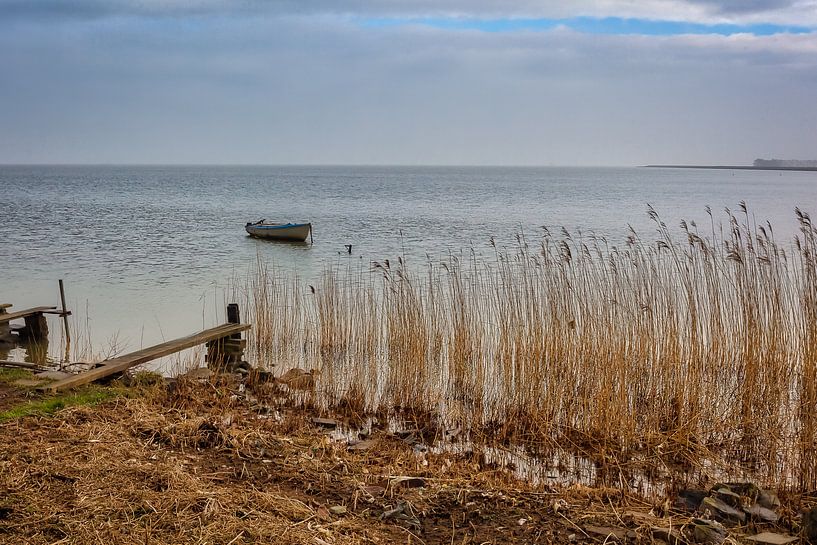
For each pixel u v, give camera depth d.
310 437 9.34
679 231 43.84
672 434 9.45
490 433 10.32
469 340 12.06
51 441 7.73
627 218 55.78
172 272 27.41
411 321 12.37
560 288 12.34
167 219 53.34
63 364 12.47
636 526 6.67
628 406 9.78
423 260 30.92
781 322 10.46
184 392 10.74
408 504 6.85
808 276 10.09
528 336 11.16
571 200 86.81
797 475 8.12
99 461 7.14
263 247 36.19
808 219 10.27
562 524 6.65
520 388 10.73
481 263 28.95
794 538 6.44
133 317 19.06
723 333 11.57
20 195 89.25
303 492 7.13
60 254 32.38
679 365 10.51
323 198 89.62
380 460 8.58
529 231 44.97
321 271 27.64
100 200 79.38
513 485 7.90
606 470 8.64
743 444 9.41
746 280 11.08
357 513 6.68
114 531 5.59
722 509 7.04
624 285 12.59
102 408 9.31
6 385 10.26
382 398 11.65
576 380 10.65
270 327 14.88
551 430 9.99
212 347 14.05
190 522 5.85
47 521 5.71
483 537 6.32
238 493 6.72
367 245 37.53
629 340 10.89
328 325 14.68
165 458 7.61
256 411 10.70
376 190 118.06
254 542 5.64
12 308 20.20
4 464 6.84
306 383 12.34
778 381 9.87
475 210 66.81
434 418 10.98
